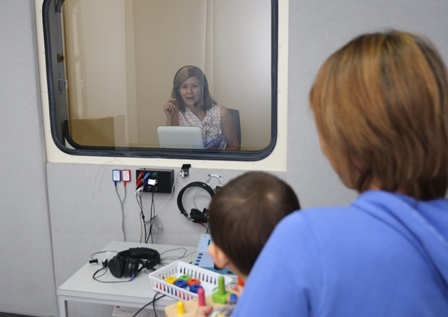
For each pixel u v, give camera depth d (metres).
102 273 1.97
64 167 2.47
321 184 2.19
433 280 0.58
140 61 3.50
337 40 2.07
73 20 2.75
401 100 0.59
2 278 2.68
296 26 2.11
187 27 3.41
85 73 2.95
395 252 0.58
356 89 0.62
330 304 0.56
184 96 2.67
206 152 2.38
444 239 0.58
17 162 2.52
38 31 2.42
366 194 0.64
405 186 0.62
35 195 2.53
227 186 0.94
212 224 0.92
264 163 2.28
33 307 2.68
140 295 1.75
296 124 2.17
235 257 0.90
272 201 0.88
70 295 1.80
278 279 0.58
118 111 3.48
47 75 2.45
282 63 2.18
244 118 3.31
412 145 0.60
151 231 2.43
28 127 2.47
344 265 0.57
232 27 3.31
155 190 2.34
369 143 0.61
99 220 2.48
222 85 3.38
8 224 2.60
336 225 0.59
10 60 2.43
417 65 0.61
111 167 2.43
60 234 2.54
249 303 0.59
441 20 1.96
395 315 0.57
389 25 2.01
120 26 3.40
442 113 0.61
